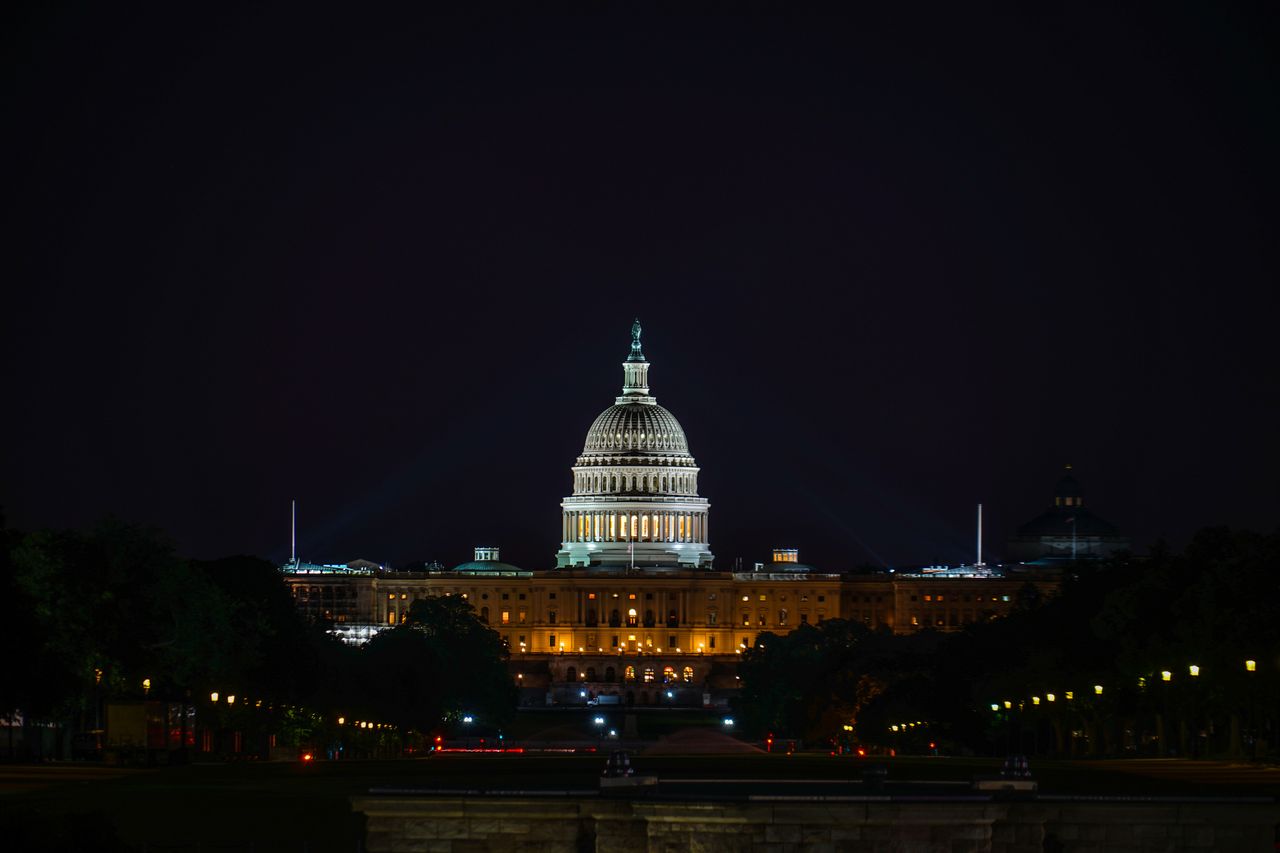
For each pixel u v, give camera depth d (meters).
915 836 65.81
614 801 68.31
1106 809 69.38
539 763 167.50
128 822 98.44
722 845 65.75
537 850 69.44
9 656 122.06
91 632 162.50
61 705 146.25
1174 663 172.38
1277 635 160.75
